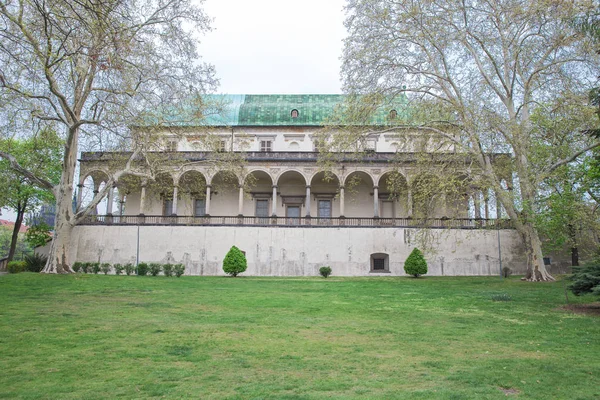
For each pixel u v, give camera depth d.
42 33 16.81
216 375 8.02
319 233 42.03
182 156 39.88
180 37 28.09
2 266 44.47
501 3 27.66
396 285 27.70
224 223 43.31
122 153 34.22
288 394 6.99
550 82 27.56
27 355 9.29
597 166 21.67
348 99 29.72
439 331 12.57
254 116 50.78
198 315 14.84
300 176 48.34
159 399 6.76
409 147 31.86
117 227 42.59
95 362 8.79
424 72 28.73
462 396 6.98
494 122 25.12
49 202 45.44
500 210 30.78
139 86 28.05
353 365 8.84
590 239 28.27
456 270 40.81
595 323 14.02
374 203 44.44
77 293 20.23
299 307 17.30
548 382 7.81
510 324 13.84
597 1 20.12
